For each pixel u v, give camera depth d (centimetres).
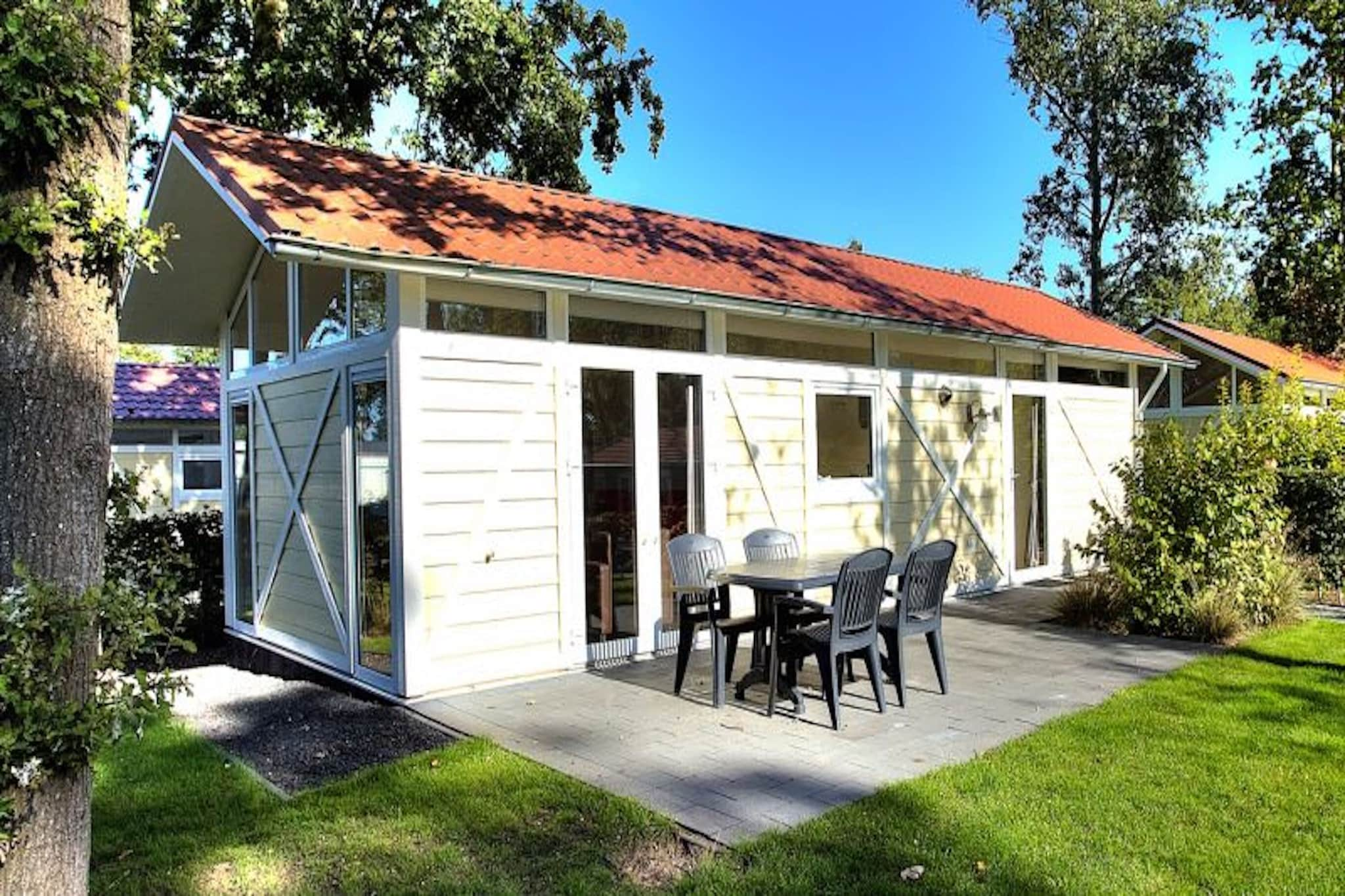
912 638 793
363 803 419
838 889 324
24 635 252
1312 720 515
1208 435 822
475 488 629
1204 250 2595
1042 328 1155
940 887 324
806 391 856
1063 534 1184
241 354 894
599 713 566
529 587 656
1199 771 435
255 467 842
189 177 696
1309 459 835
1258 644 730
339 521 691
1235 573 789
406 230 611
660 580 736
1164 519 800
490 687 631
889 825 377
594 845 371
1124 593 819
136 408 1700
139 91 299
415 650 600
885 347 941
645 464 727
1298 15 599
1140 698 571
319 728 562
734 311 762
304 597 750
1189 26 2441
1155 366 1444
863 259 1212
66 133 274
